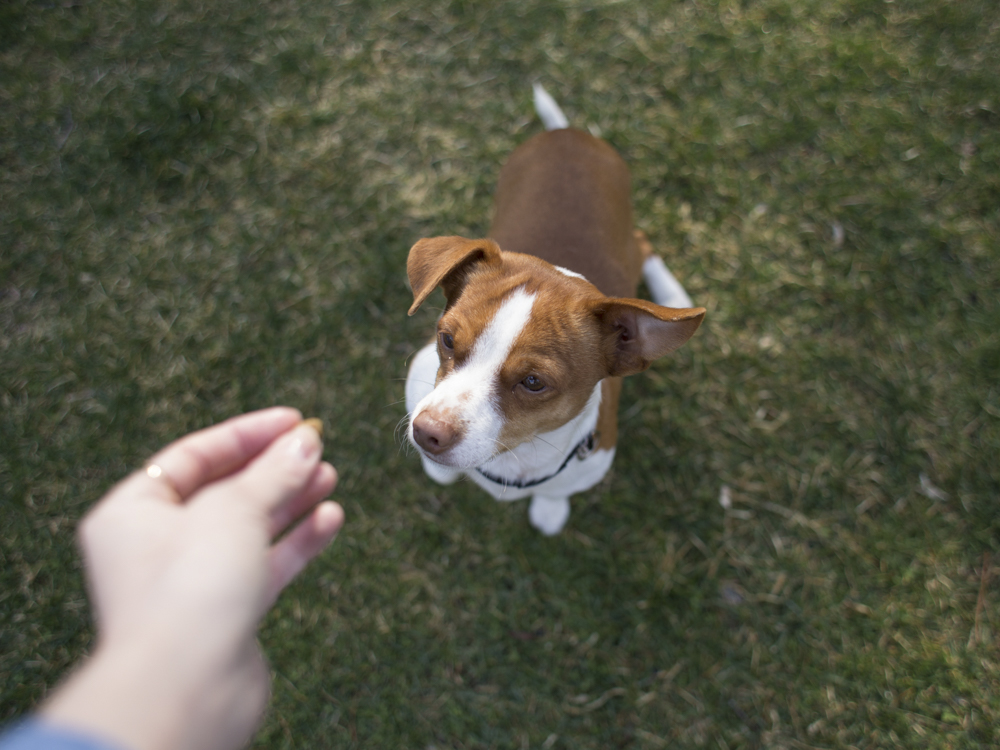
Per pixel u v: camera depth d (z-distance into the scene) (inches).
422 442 19.5
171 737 10.0
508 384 19.8
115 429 30.3
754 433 31.3
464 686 28.3
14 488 29.1
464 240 21.0
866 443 31.0
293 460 13.7
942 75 36.0
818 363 32.1
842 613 29.1
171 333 31.6
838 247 33.6
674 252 33.8
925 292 32.7
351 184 34.2
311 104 35.4
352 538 29.5
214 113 34.7
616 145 35.3
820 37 36.9
